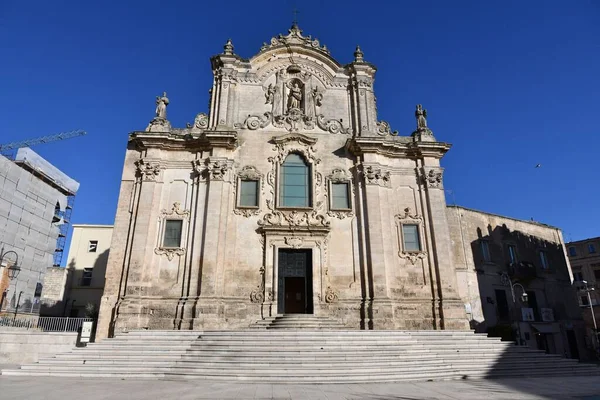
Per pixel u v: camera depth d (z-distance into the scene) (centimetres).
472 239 3244
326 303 2383
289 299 2562
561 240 4047
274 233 2478
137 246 2359
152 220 2459
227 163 2580
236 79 2862
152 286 2336
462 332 2128
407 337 1966
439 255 2512
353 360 1625
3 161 3738
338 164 2711
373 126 2819
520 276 3412
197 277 2339
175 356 1694
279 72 2916
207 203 2481
